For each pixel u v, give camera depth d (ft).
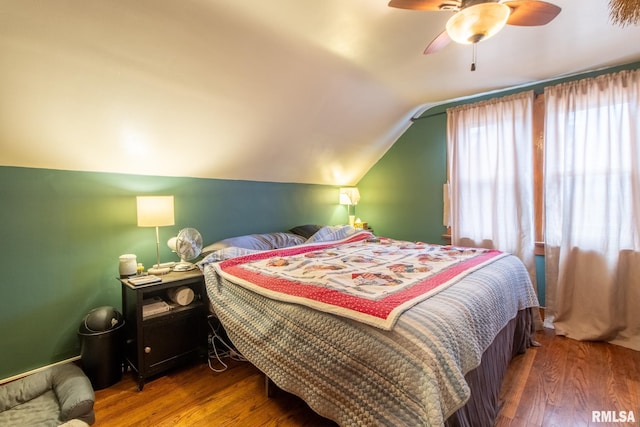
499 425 5.07
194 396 5.97
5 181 6.02
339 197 14.17
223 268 7.10
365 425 3.91
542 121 9.34
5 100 5.12
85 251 7.06
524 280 7.41
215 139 8.20
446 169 11.59
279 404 5.68
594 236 8.23
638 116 7.61
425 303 4.45
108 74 5.52
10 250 6.11
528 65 7.96
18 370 6.25
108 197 7.39
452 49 6.98
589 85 8.20
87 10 4.47
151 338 6.44
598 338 8.01
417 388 3.48
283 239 10.21
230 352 7.64
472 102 10.67
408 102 10.59
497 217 9.85
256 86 7.20
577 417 5.24
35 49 4.70
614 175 7.93
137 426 5.16
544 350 7.63
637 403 5.57
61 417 5.04
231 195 10.02
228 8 5.00
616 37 6.55
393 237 13.32
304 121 9.27
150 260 8.16
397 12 5.45
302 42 6.24
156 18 4.90
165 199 7.25
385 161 13.38
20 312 6.25
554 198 8.89
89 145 6.56
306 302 4.90
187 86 6.43
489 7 4.28
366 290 4.97
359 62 7.36
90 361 6.20
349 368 4.17
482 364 4.89
